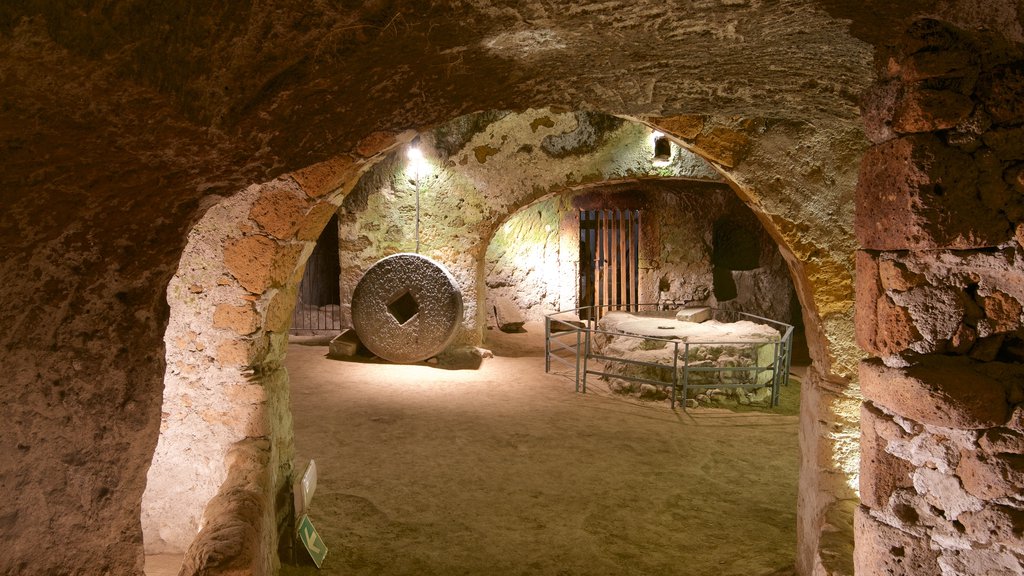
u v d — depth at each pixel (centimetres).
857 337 165
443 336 802
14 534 162
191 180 159
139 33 104
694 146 314
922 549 150
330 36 134
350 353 847
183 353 327
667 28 164
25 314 151
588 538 395
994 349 143
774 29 165
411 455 524
